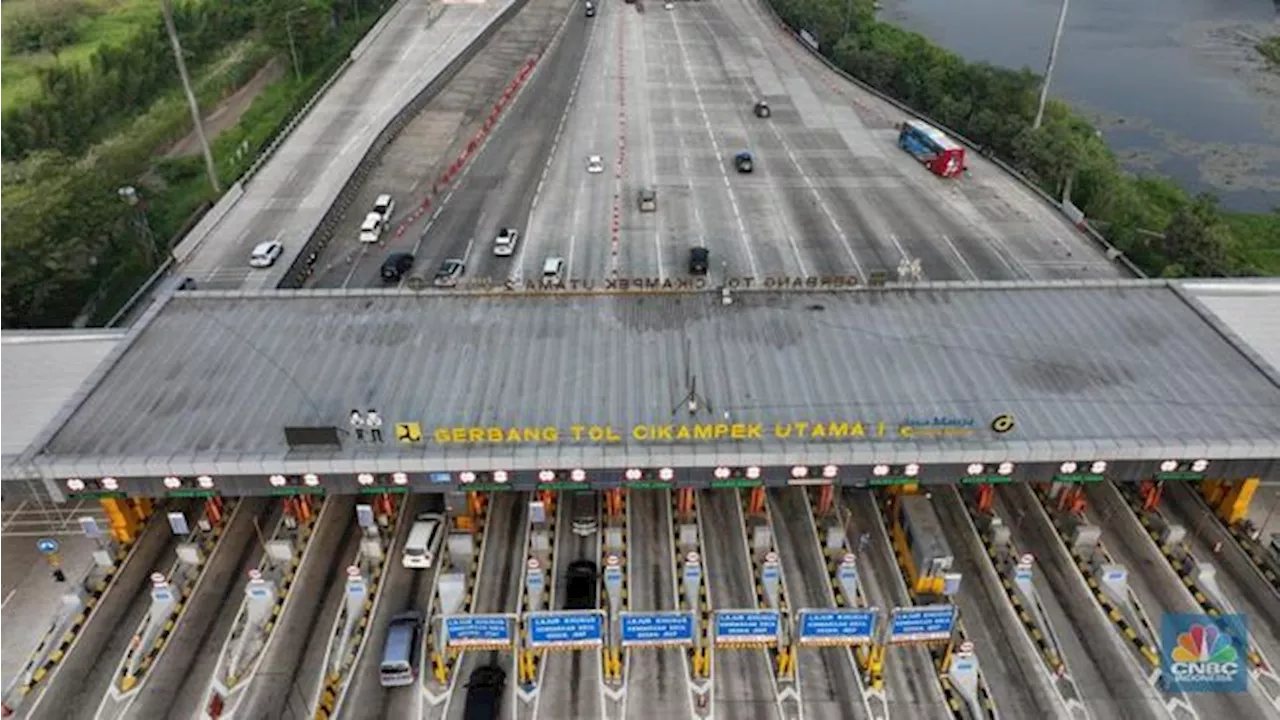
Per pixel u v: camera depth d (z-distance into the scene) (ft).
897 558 158.81
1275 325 187.11
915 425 144.87
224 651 143.02
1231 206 320.70
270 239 252.01
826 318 173.37
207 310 177.58
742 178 289.33
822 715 133.69
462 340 167.63
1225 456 141.69
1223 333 168.66
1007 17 524.52
